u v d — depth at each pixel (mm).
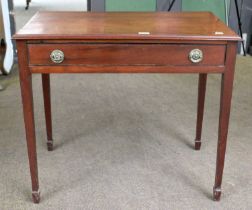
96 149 2357
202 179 2074
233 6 4031
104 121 2709
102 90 3234
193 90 3240
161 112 2846
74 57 1647
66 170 2148
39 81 3408
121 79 3482
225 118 1766
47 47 1628
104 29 1706
